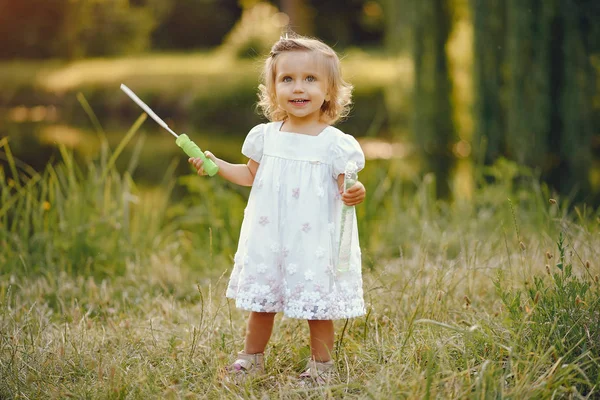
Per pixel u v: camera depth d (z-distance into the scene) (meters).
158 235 5.45
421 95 7.87
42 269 4.57
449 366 2.65
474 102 6.76
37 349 3.12
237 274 2.98
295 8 21.62
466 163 8.04
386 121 14.23
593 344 2.70
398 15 8.30
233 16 28.69
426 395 2.34
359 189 2.76
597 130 6.53
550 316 2.82
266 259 2.87
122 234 5.02
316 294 2.81
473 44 6.73
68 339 3.31
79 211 5.04
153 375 2.85
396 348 2.94
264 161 2.96
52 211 5.10
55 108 18.48
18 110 19.31
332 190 2.90
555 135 6.39
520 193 5.49
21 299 4.06
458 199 5.81
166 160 11.31
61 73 20.30
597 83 6.39
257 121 15.60
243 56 19.56
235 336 3.33
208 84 16.48
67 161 5.39
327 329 2.95
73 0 23.33
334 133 2.92
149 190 8.68
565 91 6.30
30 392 2.76
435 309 3.29
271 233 2.88
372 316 3.41
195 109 16.02
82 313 3.91
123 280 4.50
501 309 3.26
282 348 3.15
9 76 20.41
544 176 6.39
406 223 5.51
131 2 27.27
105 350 3.19
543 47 6.28
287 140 2.92
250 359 2.98
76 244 4.80
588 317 2.79
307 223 2.84
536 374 2.58
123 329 3.43
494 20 6.59
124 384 2.70
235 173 3.05
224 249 5.22
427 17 7.74
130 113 17.09
